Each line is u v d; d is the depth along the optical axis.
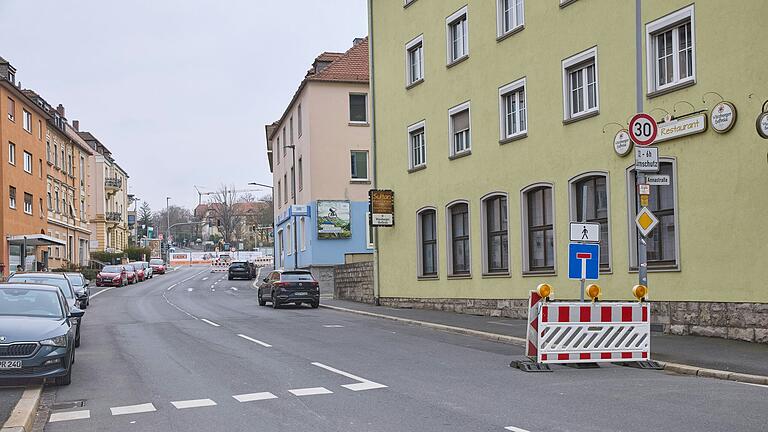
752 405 9.01
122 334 20.27
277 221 58.44
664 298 16.58
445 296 25.92
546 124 20.66
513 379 11.46
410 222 28.33
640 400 9.45
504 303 22.58
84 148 69.62
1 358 10.84
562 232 19.97
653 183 14.08
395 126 29.48
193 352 15.70
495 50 23.03
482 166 23.72
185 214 170.38
